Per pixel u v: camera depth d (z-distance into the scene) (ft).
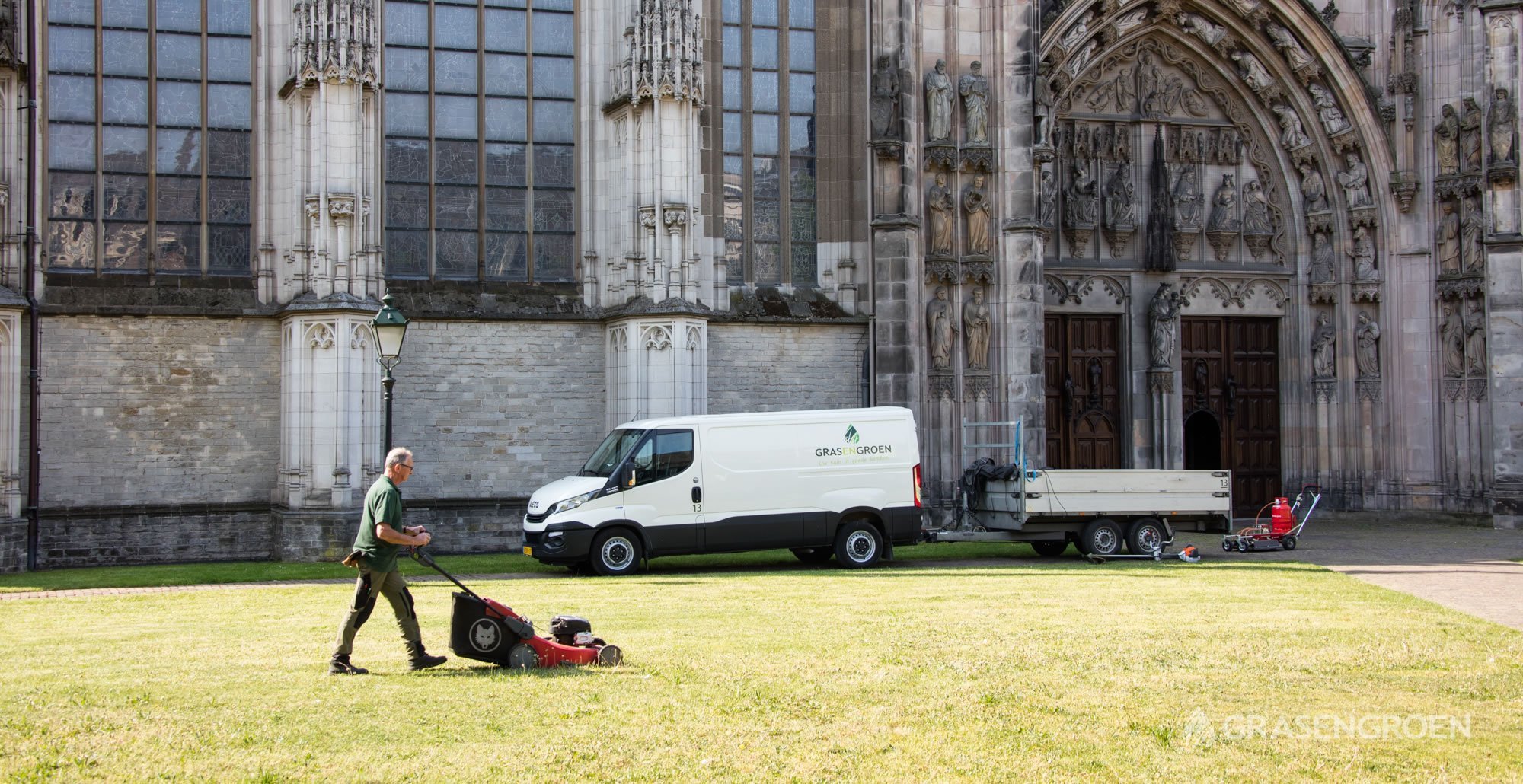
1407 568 85.15
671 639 53.83
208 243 97.71
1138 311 130.00
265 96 98.12
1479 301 126.11
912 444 87.76
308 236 94.27
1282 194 134.41
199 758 34.47
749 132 112.06
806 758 35.37
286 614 61.26
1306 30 128.98
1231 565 86.84
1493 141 123.75
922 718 39.88
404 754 35.09
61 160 94.73
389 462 47.11
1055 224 127.44
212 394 95.40
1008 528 91.97
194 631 55.83
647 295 100.22
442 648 52.31
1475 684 46.14
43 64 94.43
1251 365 133.80
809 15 114.01
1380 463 130.93
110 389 93.25
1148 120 130.31
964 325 112.98
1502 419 123.13
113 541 92.32
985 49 114.42
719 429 84.38
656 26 100.12
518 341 102.42
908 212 110.22
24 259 91.30
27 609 63.21
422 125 102.83
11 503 87.92
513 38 105.09
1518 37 123.85
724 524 83.56
